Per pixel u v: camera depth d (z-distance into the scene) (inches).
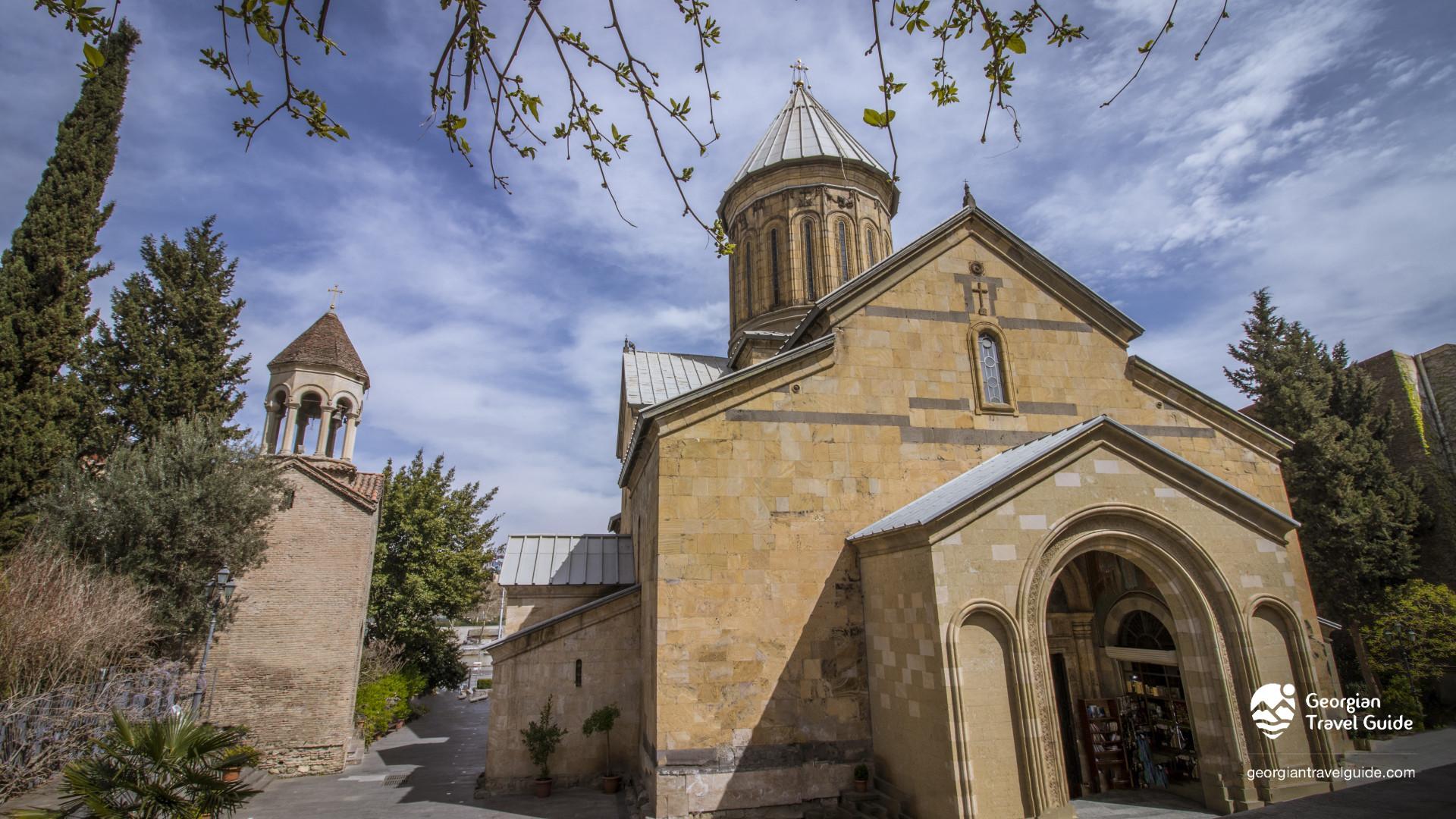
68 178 746.2
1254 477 620.4
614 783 597.3
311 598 772.6
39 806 486.6
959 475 559.5
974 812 385.1
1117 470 462.6
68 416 709.9
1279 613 460.1
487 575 1395.2
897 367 573.9
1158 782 507.2
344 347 1025.5
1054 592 567.8
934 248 610.5
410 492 1274.6
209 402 855.7
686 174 164.1
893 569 469.4
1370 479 869.8
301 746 731.4
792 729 480.7
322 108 149.9
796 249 846.5
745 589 499.8
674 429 517.3
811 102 946.7
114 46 810.8
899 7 144.6
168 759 372.2
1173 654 479.2
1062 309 626.8
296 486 805.2
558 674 631.2
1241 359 1048.2
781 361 543.5
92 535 652.1
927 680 421.7
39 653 537.6
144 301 861.2
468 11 144.9
